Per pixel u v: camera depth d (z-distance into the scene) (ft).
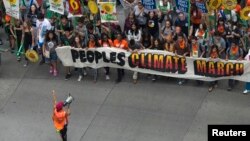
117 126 99.25
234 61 100.94
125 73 111.34
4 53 119.55
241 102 101.65
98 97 106.01
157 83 107.86
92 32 108.17
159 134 96.58
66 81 110.93
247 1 108.37
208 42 104.99
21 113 104.22
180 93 104.88
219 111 100.07
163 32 108.68
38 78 112.37
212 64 102.53
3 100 107.55
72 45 108.68
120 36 106.42
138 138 96.17
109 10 103.91
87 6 114.73
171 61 104.78
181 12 108.58
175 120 99.14
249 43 105.91
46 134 98.94
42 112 104.01
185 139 95.14
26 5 117.39
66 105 98.48
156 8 110.42
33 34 112.78
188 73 104.78
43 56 112.98
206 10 106.83
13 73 114.11
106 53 106.83
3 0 110.73
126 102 104.22
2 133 99.81
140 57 105.91
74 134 98.17
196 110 100.73
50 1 108.47
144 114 101.09
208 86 105.70
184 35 105.70
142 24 110.63
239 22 110.01
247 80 101.55
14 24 114.93
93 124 100.17
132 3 112.27
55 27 111.45
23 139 98.17
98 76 111.24
